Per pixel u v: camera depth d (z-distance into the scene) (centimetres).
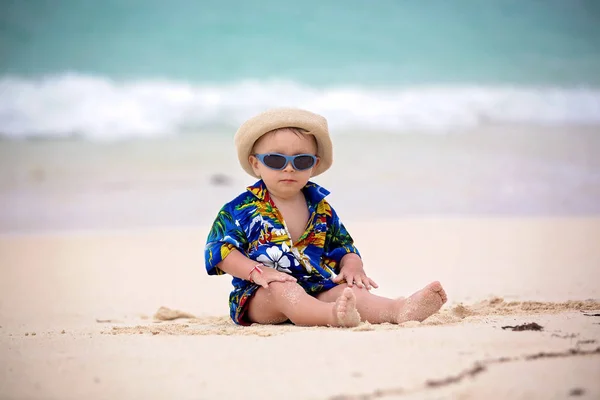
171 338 398
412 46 2219
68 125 1606
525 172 1309
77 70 1912
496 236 952
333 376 313
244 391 300
